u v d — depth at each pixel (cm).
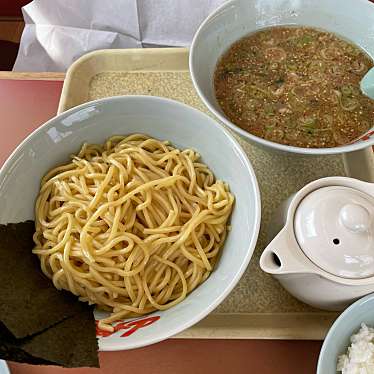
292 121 106
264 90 110
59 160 97
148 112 97
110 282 88
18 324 76
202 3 173
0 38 201
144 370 89
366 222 76
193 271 91
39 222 92
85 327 82
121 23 184
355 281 77
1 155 116
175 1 173
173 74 125
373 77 104
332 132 104
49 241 90
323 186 87
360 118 106
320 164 111
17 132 120
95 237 90
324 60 115
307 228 81
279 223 90
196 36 106
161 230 91
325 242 79
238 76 113
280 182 109
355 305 80
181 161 99
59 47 191
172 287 91
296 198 85
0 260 84
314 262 79
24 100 124
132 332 79
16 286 83
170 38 189
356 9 112
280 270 76
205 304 79
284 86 111
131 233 90
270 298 96
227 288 77
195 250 93
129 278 89
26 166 90
